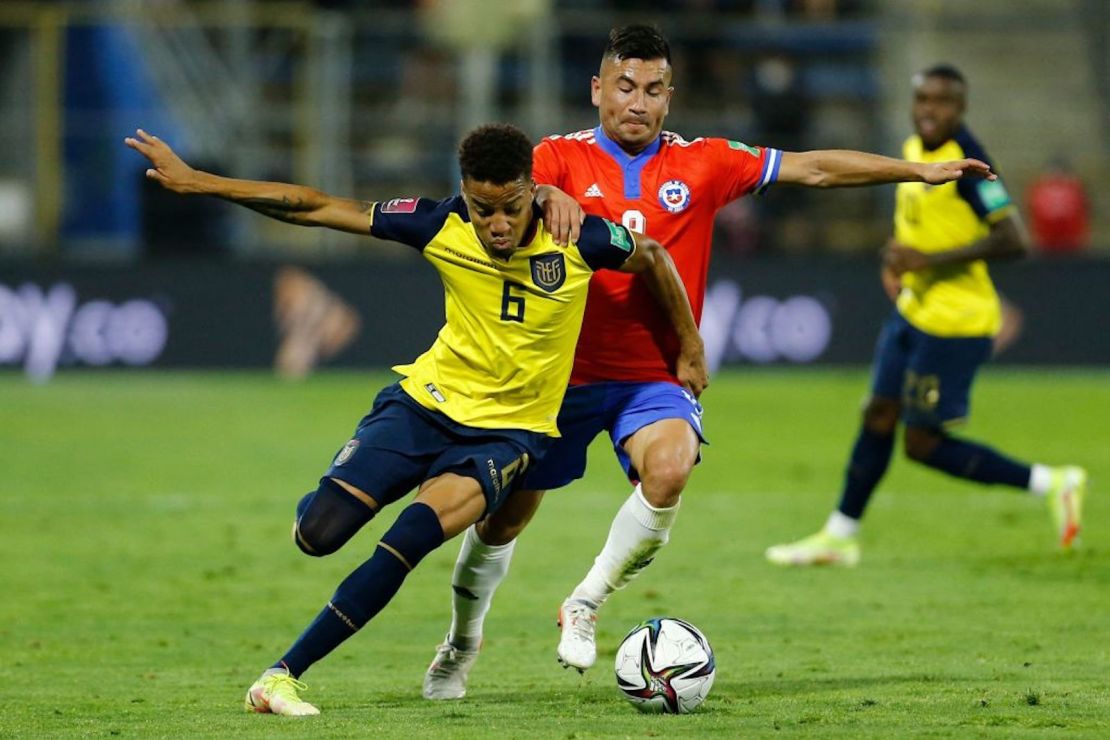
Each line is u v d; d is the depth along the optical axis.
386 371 69.19
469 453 18.88
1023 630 25.25
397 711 18.89
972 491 43.22
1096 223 77.50
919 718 18.09
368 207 19.25
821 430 54.34
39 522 36.88
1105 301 69.75
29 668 22.39
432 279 69.12
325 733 17.06
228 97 73.25
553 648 24.33
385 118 73.25
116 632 25.33
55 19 71.81
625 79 20.23
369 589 18.39
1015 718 18.08
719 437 52.66
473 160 17.86
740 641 24.50
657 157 20.72
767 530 36.34
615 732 17.19
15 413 58.03
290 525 36.69
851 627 25.64
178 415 57.44
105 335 69.06
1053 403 60.84
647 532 19.77
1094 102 79.88
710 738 16.83
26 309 69.19
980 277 31.84
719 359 69.62
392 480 18.91
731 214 71.75
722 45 74.88
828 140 73.31
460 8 73.06
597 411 20.86
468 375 19.25
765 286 69.56
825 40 75.31
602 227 19.09
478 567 20.12
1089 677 21.17
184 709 19.06
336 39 72.50
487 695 20.50
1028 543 34.69
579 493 42.31
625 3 75.62
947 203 31.36
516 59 74.00
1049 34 81.25
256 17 72.88
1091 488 42.03
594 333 20.67
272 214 19.23
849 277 69.56
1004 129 79.31
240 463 46.47
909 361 31.92
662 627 18.84
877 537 35.62
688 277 20.98
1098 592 28.83
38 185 71.56
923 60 75.31
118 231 72.19
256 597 28.50
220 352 69.25
